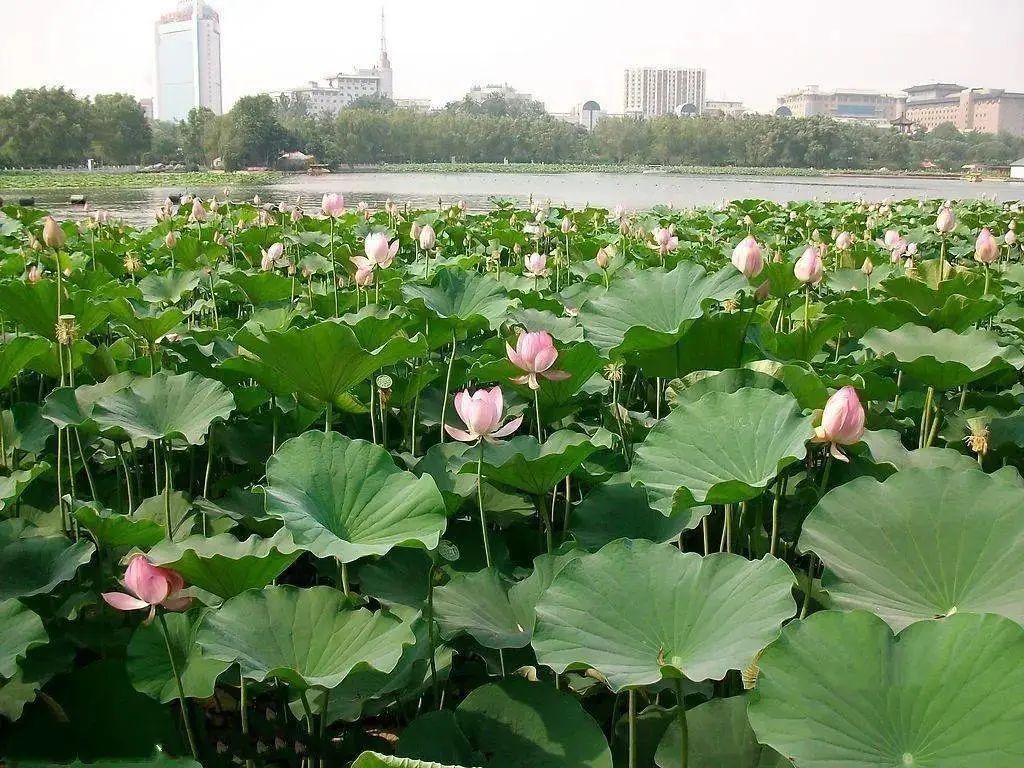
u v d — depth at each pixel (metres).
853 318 4.38
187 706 2.41
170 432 2.98
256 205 11.92
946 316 4.17
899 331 3.57
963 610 1.93
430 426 3.98
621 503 2.87
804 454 2.22
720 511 3.14
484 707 2.13
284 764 2.44
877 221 12.94
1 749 2.19
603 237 9.77
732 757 1.93
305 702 2.06
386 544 2.18
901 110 198.25
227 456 3.68
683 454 2.54
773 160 101.94
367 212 12.77
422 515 2.31
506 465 2.60
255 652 2.02
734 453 2.50
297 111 150.62
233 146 80.62
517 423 2.63
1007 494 2.05
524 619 2.45
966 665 1.57
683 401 3.00
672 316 3.92
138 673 2.27
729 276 3.82
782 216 13.84
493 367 3.44
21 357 3.57
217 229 9.86
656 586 1.99
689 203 31.05
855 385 3.26
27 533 2.89
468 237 9.18
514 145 108.38
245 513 3.02
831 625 1.69
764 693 1.63
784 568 1.89
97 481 3.84
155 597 2.02
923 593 1.98
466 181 59.81
